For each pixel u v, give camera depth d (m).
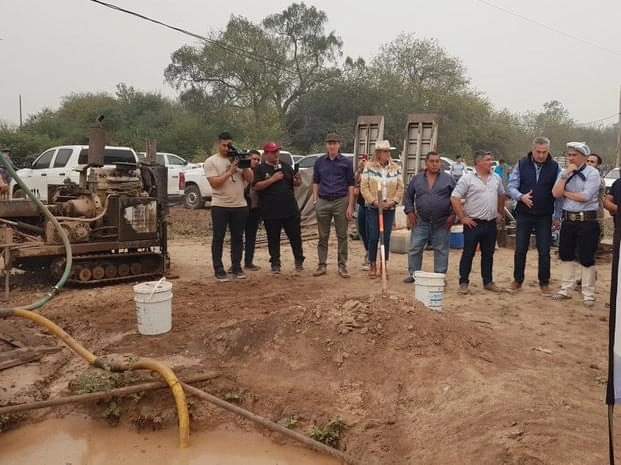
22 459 4.44
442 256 8.73
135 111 48.06
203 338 6.17
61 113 48.44
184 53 46.50
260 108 46.19
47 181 16.88
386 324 5.52
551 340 6.29
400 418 4.60
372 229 9.21
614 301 2.97
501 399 4.45
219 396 5.12
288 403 4.94
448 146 45.41
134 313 7.21
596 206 7.68
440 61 46.41
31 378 5.47
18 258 7.99
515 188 8.35
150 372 5.18
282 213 9.40
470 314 7.21
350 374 5.22
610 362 2.99
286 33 46.97
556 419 4.07
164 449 4.56
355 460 4.19
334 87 45.25
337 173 9.18
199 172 19.56
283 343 5.70
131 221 8.80
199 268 10.29
